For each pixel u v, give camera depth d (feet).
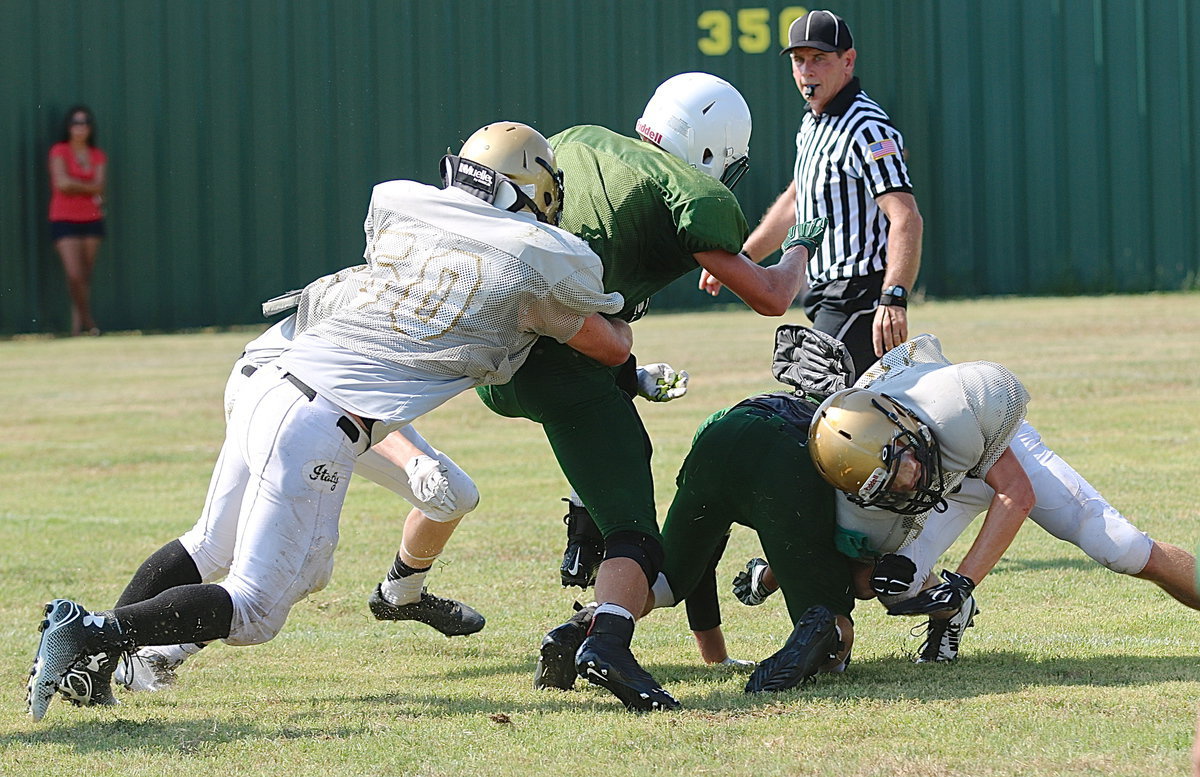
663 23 219.20
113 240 222.28
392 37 219.20
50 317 223.10
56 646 39.86
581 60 219.20
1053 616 54.65
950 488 44.91
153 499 92.38
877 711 40.34
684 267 48.26
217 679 48.83
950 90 223.51
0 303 221.87
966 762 35.22
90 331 220.64
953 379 45.01
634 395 49.78
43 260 222.69
